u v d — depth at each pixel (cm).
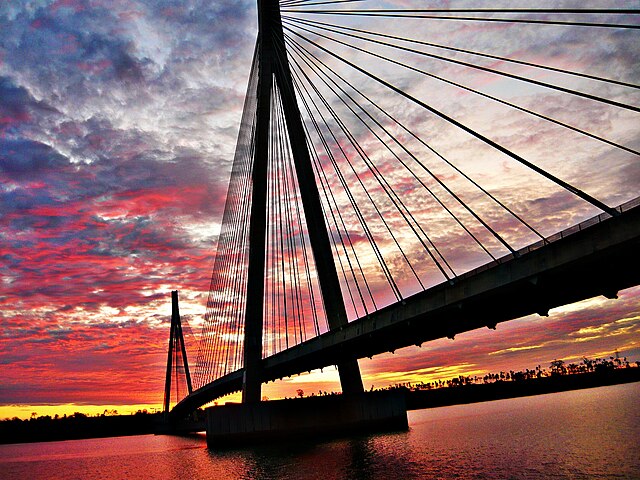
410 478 3653
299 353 4856
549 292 2723
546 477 3638
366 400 6331
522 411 11994
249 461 4834
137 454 8762
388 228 4059
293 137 5850
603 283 2572
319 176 5466
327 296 5494
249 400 5769
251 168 5969
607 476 3609
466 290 2967
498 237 2809
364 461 4381
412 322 3412
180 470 5012
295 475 3906
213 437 5744
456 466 4103
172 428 15562
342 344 4172
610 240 2236
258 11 6019
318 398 6122
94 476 5909
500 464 4191
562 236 2447
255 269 5731
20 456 11750
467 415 12606
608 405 11144
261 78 5775
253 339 5769
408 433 6353
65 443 18688
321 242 5638
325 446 5381
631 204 2162
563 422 7944
